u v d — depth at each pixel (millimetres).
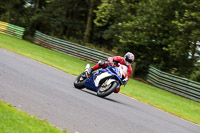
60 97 9664
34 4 52812
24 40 42312
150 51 33031
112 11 31219
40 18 44188
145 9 30125
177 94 24219
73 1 43625
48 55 28000
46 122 6555
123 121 8461
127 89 18312
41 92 9812
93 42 44625
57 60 25500
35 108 7691
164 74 25859
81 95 10977
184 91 23625
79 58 34156
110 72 11320
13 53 21453
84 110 8625
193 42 28234
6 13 51719
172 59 32062
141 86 23172
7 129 5375
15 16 50781
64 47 36125
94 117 8102
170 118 11500
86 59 33469
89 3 43500
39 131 5750
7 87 9398
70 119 7395
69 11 45969
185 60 30844
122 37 30672
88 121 7574
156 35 29875
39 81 11945
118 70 11281
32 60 20156
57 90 10852
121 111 9883
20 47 28609
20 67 14711
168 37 30344
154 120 9906
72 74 18562
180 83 24125
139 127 8234
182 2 27688
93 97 11195
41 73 14617
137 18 30297
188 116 13461
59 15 45688
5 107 6793
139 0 32250
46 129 5992
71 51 35188
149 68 30109
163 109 13711
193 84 23078
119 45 34531
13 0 51094
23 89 9641
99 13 32781
